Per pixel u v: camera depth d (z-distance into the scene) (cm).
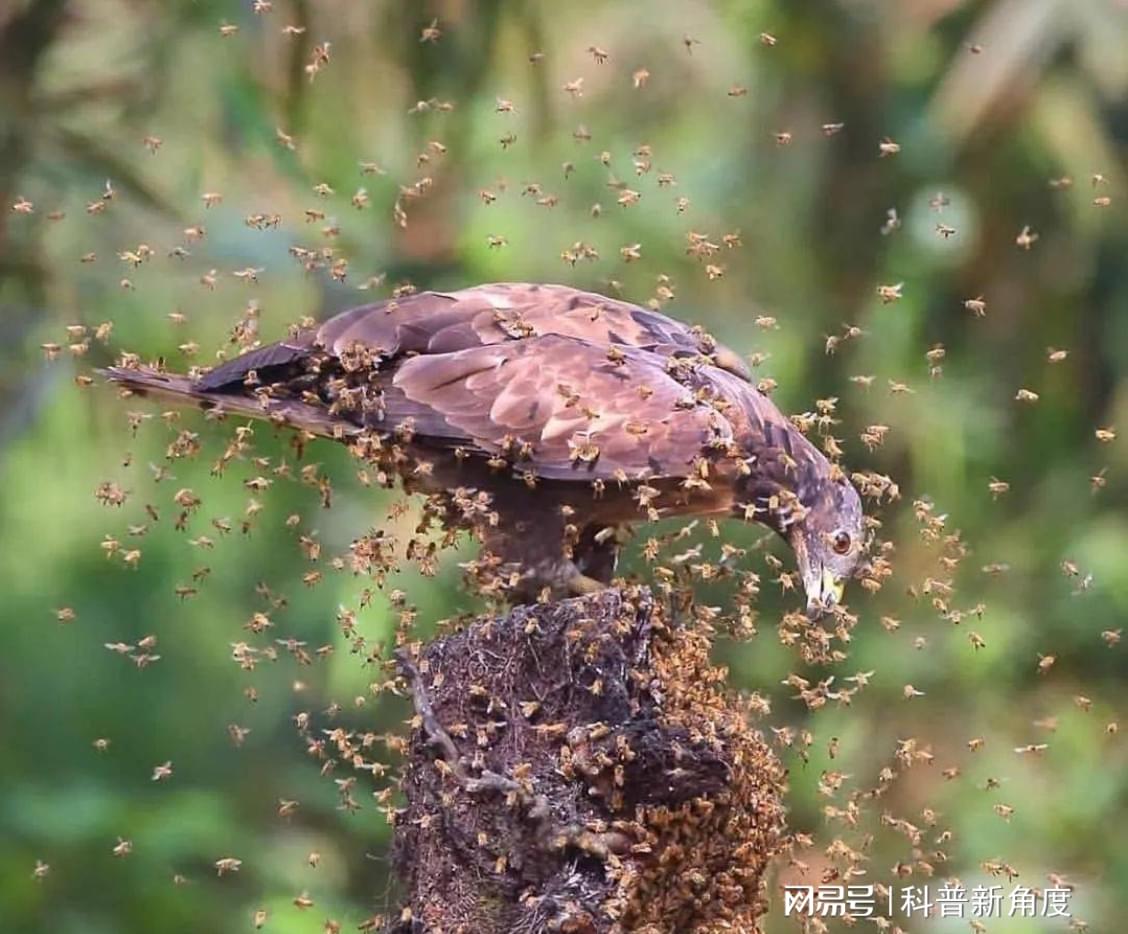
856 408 1625
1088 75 1622
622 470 838
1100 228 1661
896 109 1658
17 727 1538
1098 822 1569
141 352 1325
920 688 1580
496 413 852
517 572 847
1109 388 1728
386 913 770
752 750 758
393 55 1338
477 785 729
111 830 1384
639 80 820
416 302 885
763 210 1672
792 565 1418
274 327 1340
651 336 907
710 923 741
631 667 738
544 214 1567
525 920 728
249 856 1392
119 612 1562
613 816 729
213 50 1302
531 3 1345
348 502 1473
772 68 1688
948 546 937
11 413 1305
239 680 1557
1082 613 1636
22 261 1299
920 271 1634
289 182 1305
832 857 826
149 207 1284
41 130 1287
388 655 929
